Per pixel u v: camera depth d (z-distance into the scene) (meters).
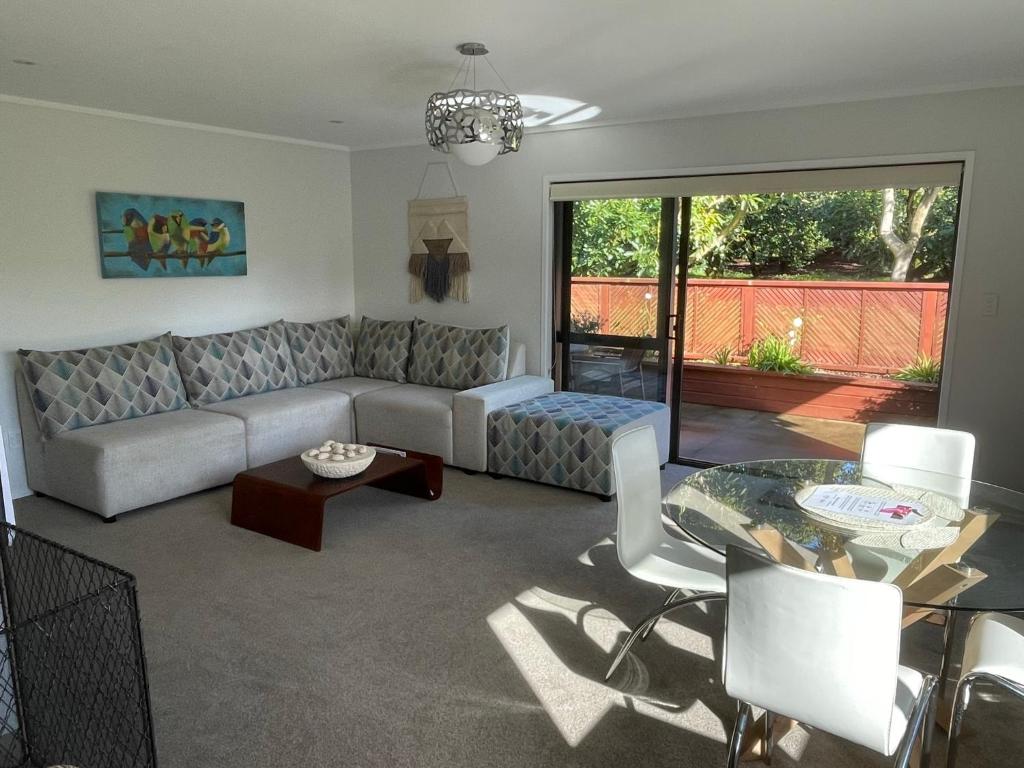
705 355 7.50
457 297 5.78
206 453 4.33
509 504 4.28
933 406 6.00
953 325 4.07
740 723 1.90
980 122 3.85
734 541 2.13
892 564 1.96
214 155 5.16
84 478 3.95
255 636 2.80
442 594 3.15
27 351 4.12
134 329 4.81
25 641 2.14
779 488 2.60
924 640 2.80
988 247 3.93
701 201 7.40
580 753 2.15
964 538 2.12
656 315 5.08
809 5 2.62
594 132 4.98
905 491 2.53
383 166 6.00
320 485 3.69
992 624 2.10
